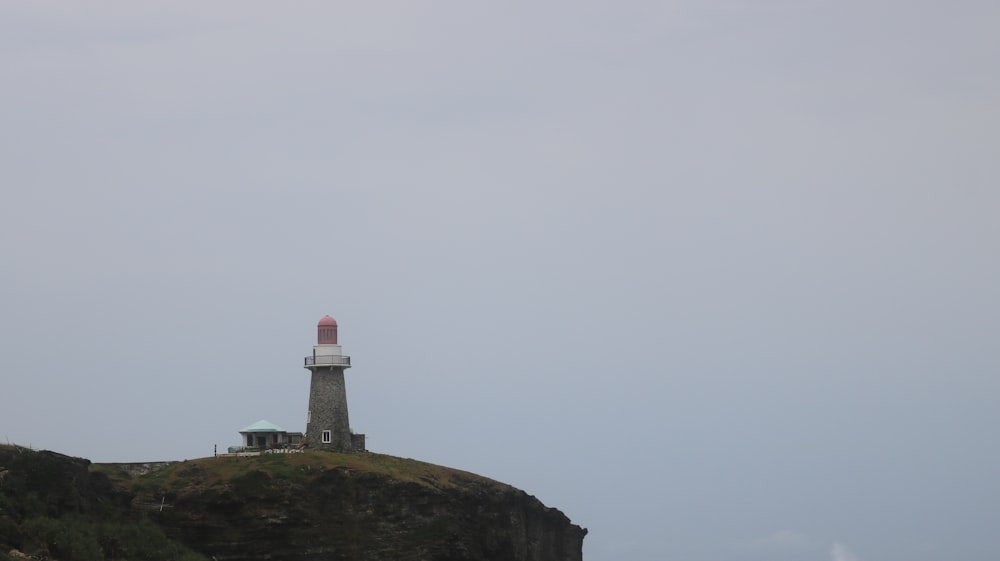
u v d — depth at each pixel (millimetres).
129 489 179125
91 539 160500
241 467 185625
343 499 184750
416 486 188250
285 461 187875
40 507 160250
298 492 181875
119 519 171375
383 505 186125
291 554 179250
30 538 154000
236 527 178250
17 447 165125
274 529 178750
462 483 198625
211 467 186250
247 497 179000
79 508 166375
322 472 185500
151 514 175875
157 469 188250
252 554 177750
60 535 156625
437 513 188875
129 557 163750
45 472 163875
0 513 154750
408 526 186625
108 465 186000
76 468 168375
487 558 195375
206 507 177875
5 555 147750
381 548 184125
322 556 180625
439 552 186625
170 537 175000
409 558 185000
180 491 179250
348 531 183250
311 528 181000
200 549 176375
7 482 159375
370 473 187500
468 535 191625
